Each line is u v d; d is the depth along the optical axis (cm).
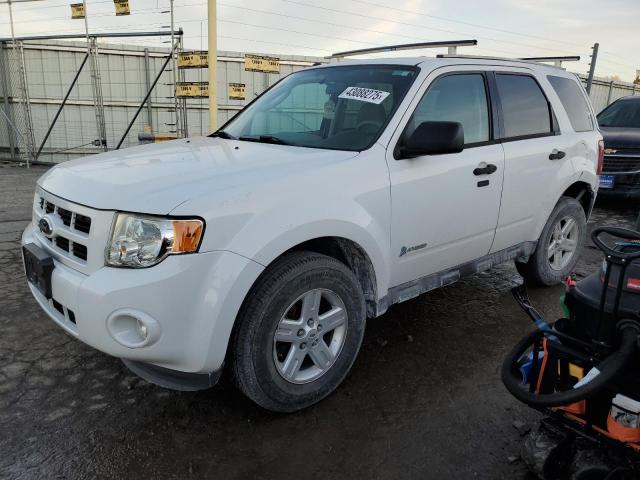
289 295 263
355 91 352
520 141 399
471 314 416
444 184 334
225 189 249
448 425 278
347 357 300
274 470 244
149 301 230
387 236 308
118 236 239
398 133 316
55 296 260
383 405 294
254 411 286
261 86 1481
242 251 242
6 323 376
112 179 267
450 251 358
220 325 240
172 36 1127
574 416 216
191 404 291
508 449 260
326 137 336
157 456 251
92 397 294
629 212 820
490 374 328
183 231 232
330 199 276
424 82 339
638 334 194
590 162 471
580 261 565
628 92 2102
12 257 517
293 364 276
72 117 1332
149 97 1359
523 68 427
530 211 416
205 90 1116
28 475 236
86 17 1166
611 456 210
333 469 245
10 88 1289
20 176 1073
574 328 223
